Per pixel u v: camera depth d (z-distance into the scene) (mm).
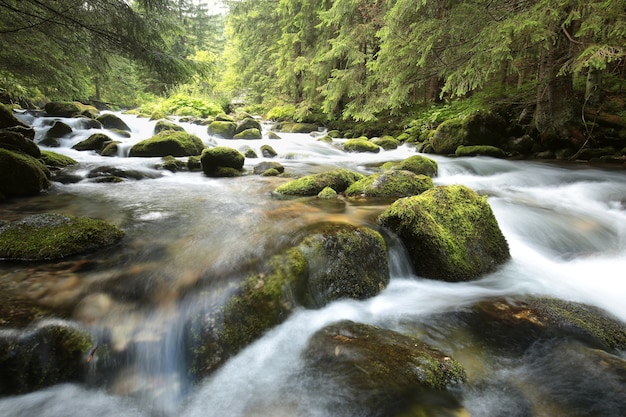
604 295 3375
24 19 6992
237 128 15289
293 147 13062
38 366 2031
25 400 1969
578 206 6133
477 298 3207
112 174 7410
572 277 3781
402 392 1940
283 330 2664
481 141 11016
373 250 3404
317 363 2293
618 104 10391
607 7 6434
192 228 4004
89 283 2686
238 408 2045
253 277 2799
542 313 2889
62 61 9984
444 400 1952
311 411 1968
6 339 2023
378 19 13094
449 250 3537
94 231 3426
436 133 11805
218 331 2428
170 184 6879
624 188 6719
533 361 2357
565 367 2252
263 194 5969
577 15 6621
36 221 3482
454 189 4176
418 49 9219
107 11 7090
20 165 5488
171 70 8070
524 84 11836
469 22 8188
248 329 2525
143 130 14562
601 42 7230
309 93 18734
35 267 2906
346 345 2379
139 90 31406
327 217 4305
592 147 9492
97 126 13031
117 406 2051
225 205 5152
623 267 4059
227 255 3176
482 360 2387
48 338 2102
